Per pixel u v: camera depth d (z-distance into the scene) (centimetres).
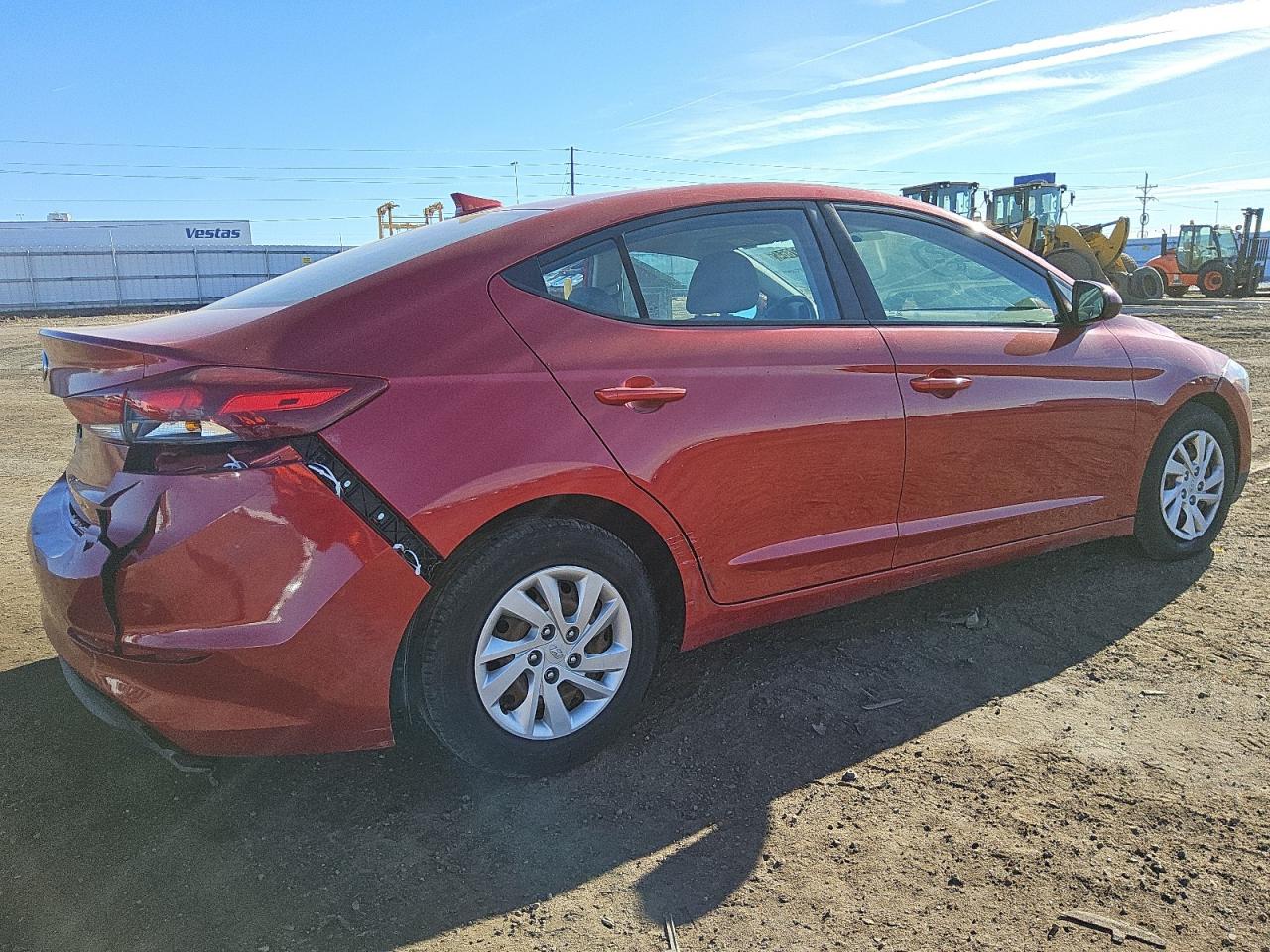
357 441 221
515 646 247
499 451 236
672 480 262
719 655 329
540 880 219
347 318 233
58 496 270
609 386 253
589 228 272
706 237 290
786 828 235
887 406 298
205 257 5197
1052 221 2550
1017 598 371
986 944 195
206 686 218
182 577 213
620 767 264
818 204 315
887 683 307
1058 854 222
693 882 217
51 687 315
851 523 300
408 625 231
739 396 272
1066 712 286
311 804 250
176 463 214
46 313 4347
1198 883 212
